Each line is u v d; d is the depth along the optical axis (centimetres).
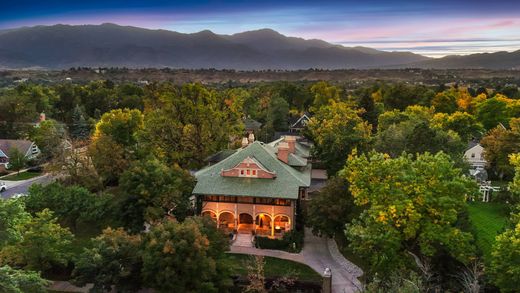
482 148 8519
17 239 2942
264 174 5472
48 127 10256
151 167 5203
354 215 4762
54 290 4222
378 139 6894
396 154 6184
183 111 7825
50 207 5147
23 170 9481
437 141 5891
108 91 16688
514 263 2934
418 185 3422
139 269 3725
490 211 5812
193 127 7844
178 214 5200
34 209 5112
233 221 5803
